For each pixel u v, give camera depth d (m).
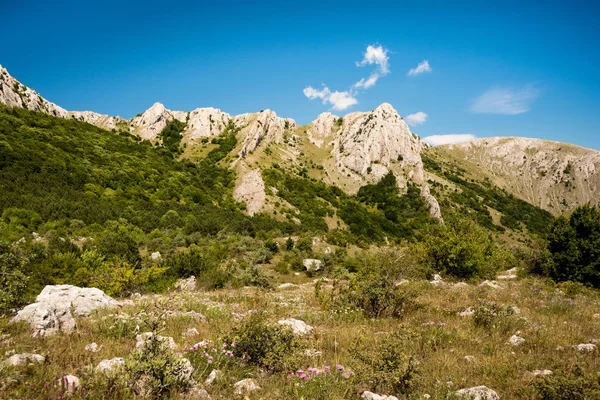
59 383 4.32
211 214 89.19
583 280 23.38
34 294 18.88
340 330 9.26
